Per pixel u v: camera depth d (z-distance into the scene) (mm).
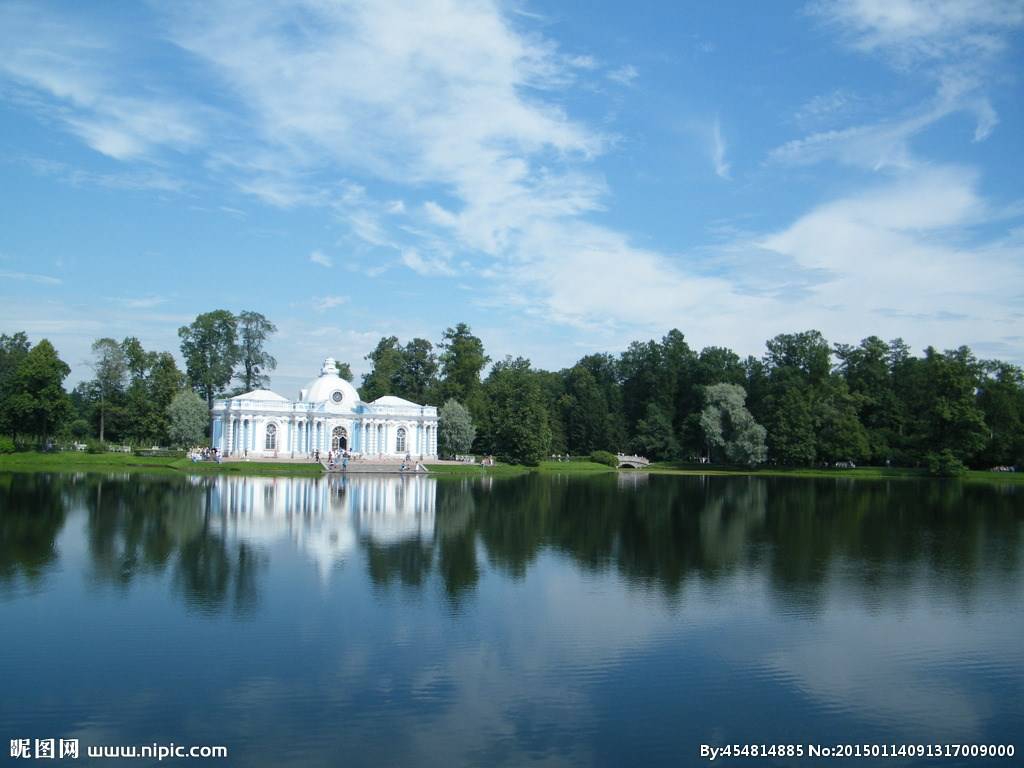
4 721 22953
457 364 164750
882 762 21406
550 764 20906
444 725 23062
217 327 160500
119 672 26562
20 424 128125
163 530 54250
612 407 180750
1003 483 125125
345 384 140875
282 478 105562
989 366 154250
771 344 169625
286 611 33875
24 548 46938
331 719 23297
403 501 78250
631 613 34688
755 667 28125
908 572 44531
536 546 51469
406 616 33438
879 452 146250
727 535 58312
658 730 23016
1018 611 35969
